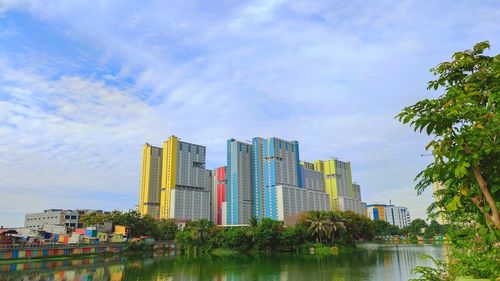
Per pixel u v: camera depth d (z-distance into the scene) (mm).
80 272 59000
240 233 104875
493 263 8914
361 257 80375
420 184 6680
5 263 66438
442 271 13430
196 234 109000
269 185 171625
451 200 6152
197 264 72875
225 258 89250
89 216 123438
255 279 49969
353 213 127625
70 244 85438
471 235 11492
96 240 100750
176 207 168000
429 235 176000
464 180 5695
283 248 105562
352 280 45812
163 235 134125
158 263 75875
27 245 76250
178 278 52312
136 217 126250
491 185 5199
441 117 5105
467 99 5340
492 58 6324
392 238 191000
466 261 11320
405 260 69688
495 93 5461
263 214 170750
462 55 6512
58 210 167250
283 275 52844
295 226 111250
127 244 108188
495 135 5055
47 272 58438
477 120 5195
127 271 60844
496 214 4977
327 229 105938
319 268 59938
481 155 4957
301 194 172250
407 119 5574
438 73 6820
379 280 45094
